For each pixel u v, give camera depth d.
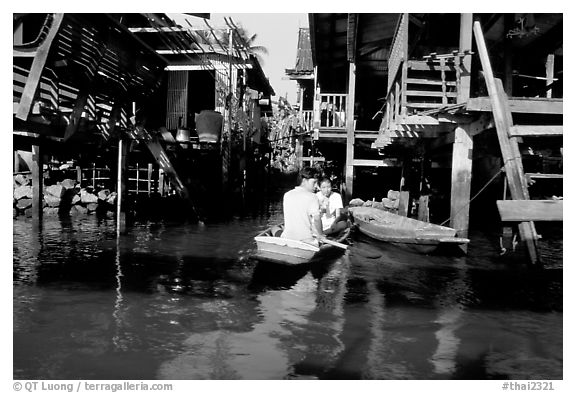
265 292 5.85
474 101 6.82
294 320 4.86
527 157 10.31
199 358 3.93
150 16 9.16
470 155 7.77
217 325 4.68
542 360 3.97
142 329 4.54
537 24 10.46
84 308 5.11
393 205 14.88
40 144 9.90
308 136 18.50
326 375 3.66
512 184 6.30
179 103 16.77
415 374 3.70
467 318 4.95
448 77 9.69
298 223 6.60
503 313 5.12
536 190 11.80
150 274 6.67
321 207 8.77
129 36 9.02
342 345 4.23
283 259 6.11
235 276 6.64
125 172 10.38
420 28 12.34
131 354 3.99
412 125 8.95
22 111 6.78
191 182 16.45
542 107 6.80
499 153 8.92
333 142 16.17
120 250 8.38
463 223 7.78
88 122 8.75
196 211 12.29
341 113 17.33
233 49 16.05
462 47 7.99
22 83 8.36
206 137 13.45
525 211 5.81
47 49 6.87
